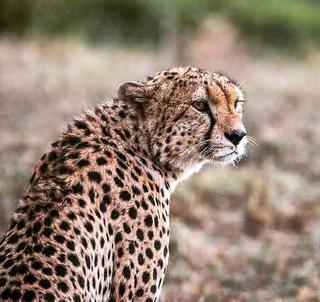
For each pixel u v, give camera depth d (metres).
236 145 11.46
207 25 47.06
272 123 29.62
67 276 9.38
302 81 37.81
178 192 22.03
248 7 55.69
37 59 38.59
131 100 11.30
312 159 26.20
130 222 10.54
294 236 21.11
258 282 17.98
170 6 52.41
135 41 52.19
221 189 23.17
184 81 11.36
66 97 31.59
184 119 11.29
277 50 52.62
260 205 22.12
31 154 24.17
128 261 10.51
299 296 16.86
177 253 18.98
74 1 51.94
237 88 11.82
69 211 9.93
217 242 20.48
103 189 10.39
